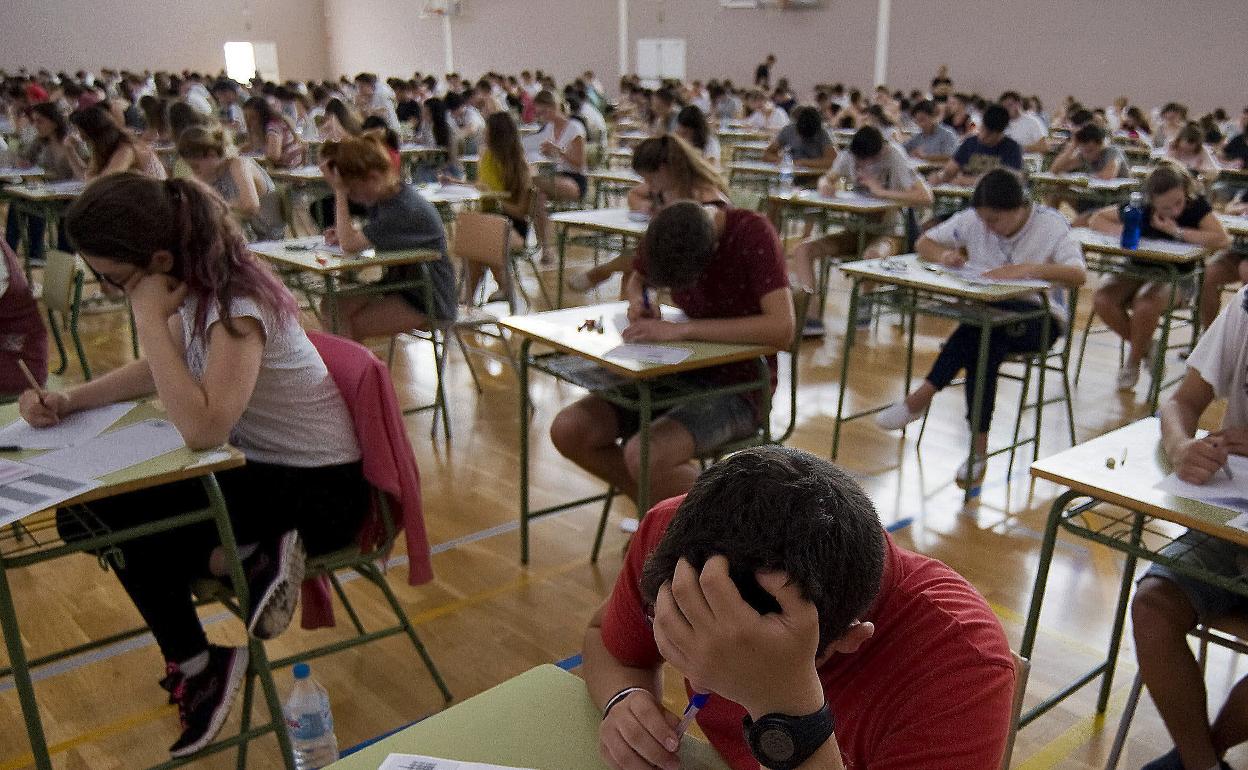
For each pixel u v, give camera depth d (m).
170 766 1.63
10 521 1.32
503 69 18.88
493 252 3.92
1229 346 1.81
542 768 0.92
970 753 0.83
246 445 1.81
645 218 4.57
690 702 0.94
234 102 11.90
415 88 14.61
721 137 10.64
